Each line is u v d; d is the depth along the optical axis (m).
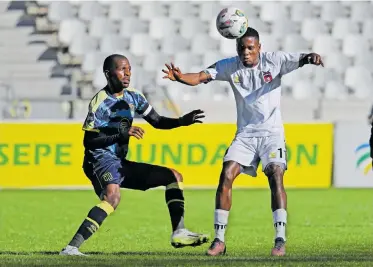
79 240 27.09
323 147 59.81
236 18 27.53
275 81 27.58
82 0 82.81
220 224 27.02
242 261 23.88
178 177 27.95
